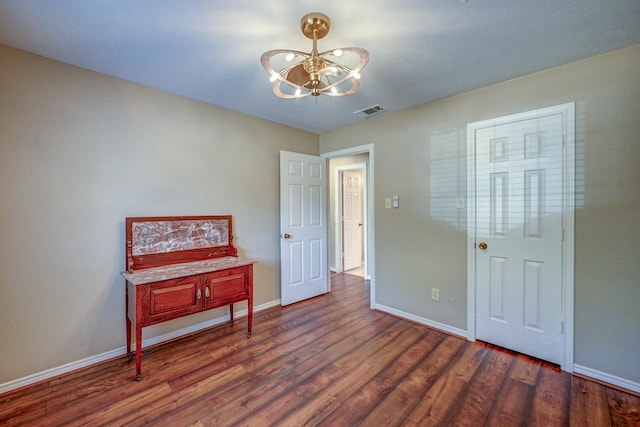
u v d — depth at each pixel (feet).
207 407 5.73
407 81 7.77
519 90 7.55
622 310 6.28
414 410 5.65
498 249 8.01
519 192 7.61
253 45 6.07
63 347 6.82
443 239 9.08
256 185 10.66
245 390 6.25
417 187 9.66
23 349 6.34
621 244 6.27
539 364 7.20
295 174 11.73
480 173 8.28
